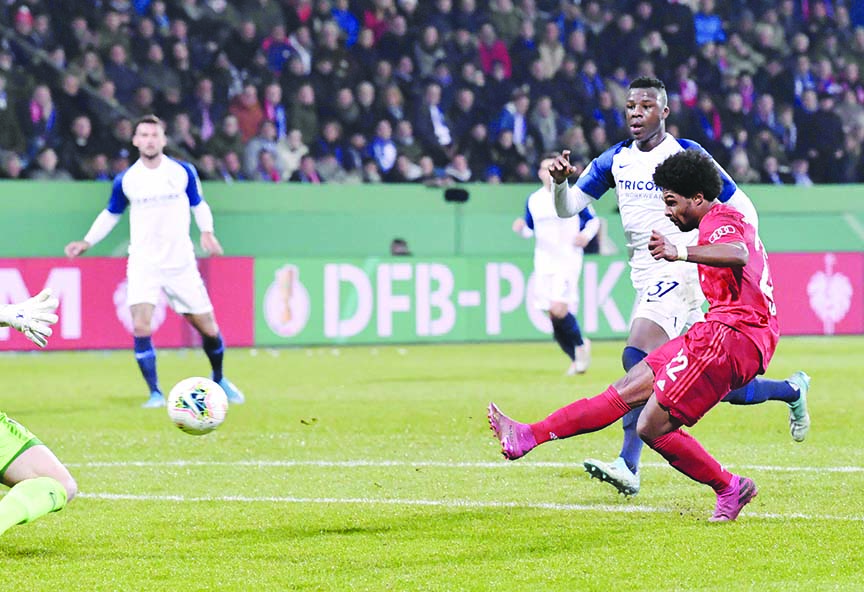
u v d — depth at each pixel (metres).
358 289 41.97
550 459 19.09
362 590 11.01
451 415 24.69
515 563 12.02
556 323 32.88
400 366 35.94
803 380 17.19
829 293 44.72
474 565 11.95
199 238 41.75
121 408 26.53
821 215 46.50
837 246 46.69
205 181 44.56
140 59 45.84
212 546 12.95
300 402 27.11
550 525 13.91
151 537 13.43
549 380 31.81
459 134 48.16
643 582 11.19
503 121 48.38
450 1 49.12
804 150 51.47
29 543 13.14
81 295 39.59
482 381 31.59
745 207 15.38
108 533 13.63
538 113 48.81
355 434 22.05
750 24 52.31
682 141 16.48
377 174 46.22
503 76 48.97
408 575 11.55
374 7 48.56
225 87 46.03
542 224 32.75
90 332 39.75
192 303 26.50
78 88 44.81
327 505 15.28
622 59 50.94
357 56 48.03
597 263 43.06
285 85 46.78
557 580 11.28
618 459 15.47
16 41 44.56
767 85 51.72
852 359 37.50
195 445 20.86
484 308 43.00
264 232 43.28
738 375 13.28
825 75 52.56
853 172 51.84
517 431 13.77
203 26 46.78
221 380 27.17
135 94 45.28
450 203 45.28
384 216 44.22
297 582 11.32
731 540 12.96
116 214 26.75
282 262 41.28
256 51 47.00
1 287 38.62
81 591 11.06
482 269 42.94
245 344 40.97
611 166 16.75
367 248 44.16
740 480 14.02
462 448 20.30
